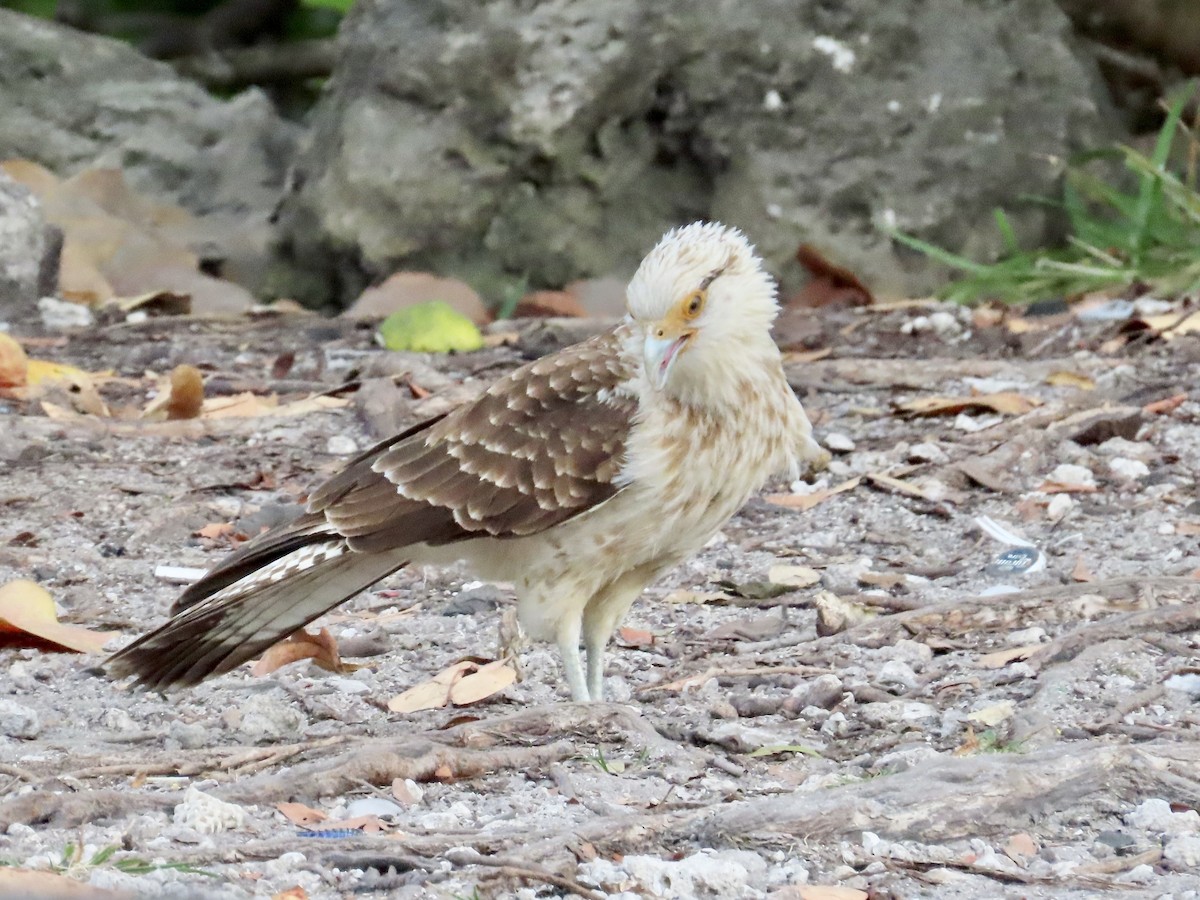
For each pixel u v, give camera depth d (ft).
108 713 28.07
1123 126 69.67
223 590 26.35
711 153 64.95
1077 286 60.39
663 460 27.20
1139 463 41.63
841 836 21.88
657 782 24.44
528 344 57.26
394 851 21.35
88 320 62.18
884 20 64.59
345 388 51.03
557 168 64.69
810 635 32.22
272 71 95.14
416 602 35.45
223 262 70.23
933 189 64.85
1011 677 28.96
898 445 44.47
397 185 64.75
